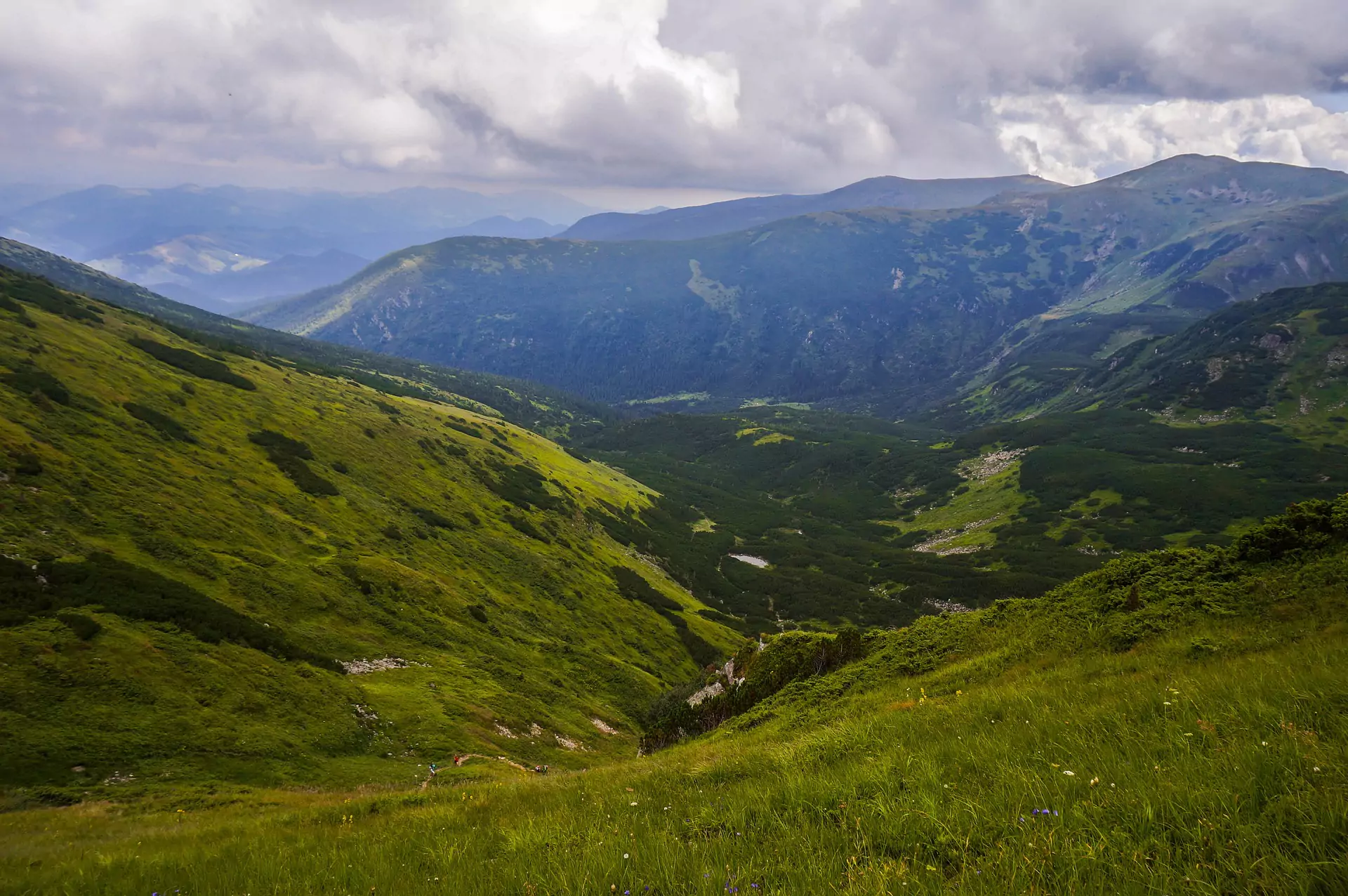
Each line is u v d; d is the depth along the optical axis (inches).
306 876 330.0
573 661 2999.5
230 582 2117.4
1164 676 466.3
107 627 1536.7
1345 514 691.4
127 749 1269.7
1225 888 172.2
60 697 1305.4
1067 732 334.3
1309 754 230.2
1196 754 261.1
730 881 223.8
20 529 1771.7
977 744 350.0
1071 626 802.8
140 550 2018.9
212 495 2664.9
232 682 1595.7
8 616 1423.5
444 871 304.0
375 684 1967.3
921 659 948.6
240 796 1196.5
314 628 2140.7
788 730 818.2
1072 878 187.8
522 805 514.9
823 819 286.8
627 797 439.5
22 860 620.4
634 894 232.2
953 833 238.2
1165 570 813.2
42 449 2231.8
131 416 3021.7
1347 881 155.9
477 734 1887.3
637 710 2842.0
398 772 1539.1
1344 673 323.6
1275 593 650.2
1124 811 223.9
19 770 1122.7
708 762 553.3
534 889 248.5
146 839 732.0
